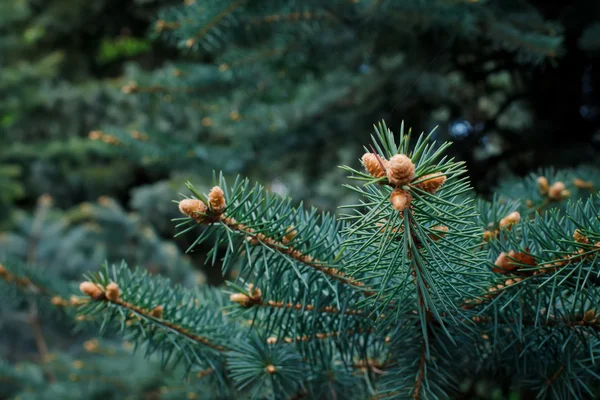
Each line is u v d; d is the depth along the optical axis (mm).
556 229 380
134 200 2793
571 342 405
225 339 469
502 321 413
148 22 3408
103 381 1146
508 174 1056
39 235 1800
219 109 1429
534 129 1180
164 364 470
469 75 1137
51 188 3242
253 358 443
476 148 1204
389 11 876
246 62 1080
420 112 1151
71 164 3230
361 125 1275
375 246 392
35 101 3074
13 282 602
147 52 3590
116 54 3697
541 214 508
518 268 383
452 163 327
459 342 422
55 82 3543
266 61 1102
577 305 406
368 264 372
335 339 441
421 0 832
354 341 443
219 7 864
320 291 413
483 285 395
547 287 385
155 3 2936
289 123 1359
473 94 1203
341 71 1264
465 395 539
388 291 393
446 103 1127
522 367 437
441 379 420
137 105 2898
